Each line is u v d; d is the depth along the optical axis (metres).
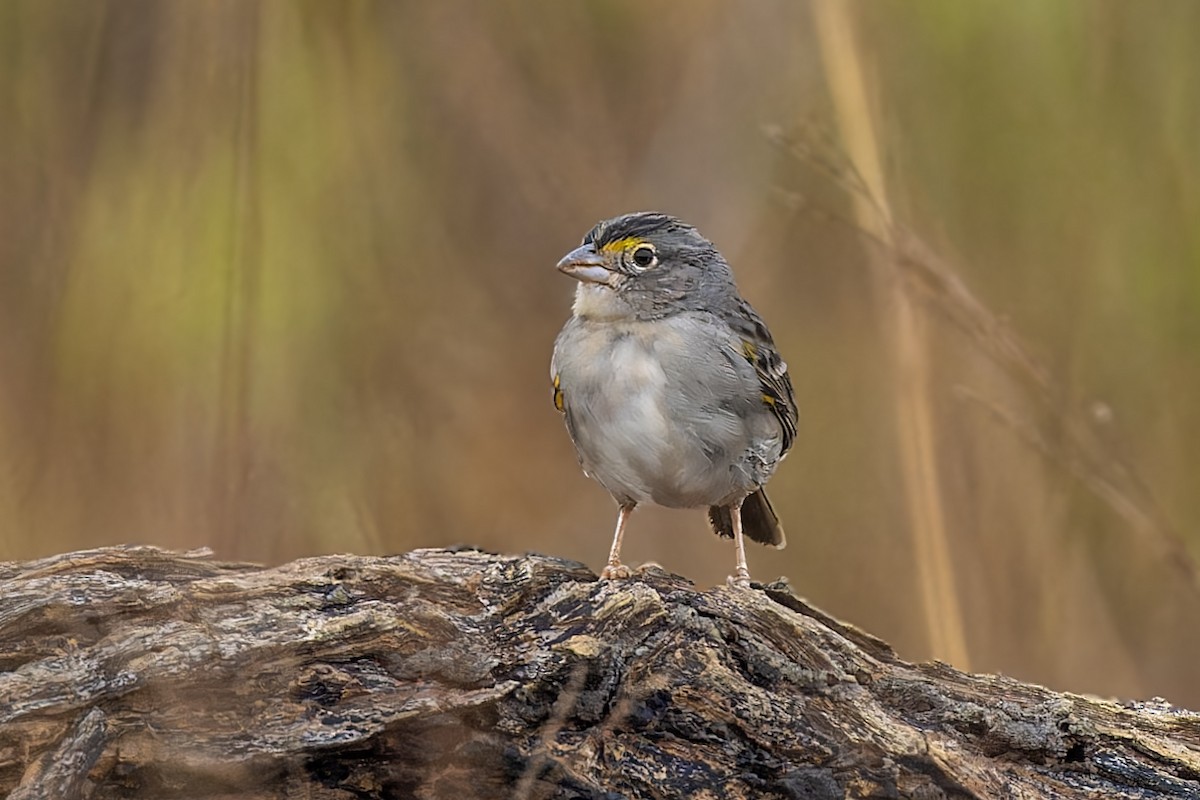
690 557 13.62
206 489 11.38
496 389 14.05
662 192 14.53
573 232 14.54
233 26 12.62
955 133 13.93
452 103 14.89
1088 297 13.54
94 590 6.53
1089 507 12.86
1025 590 12.33
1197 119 13.73
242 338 11.56
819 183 14.44
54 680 6.22
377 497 12.75
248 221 11.94
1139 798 6.95
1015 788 6.86
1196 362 13.48
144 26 12.97
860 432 13.70
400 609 6.80
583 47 15.21
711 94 14.72
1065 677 12.15
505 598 7.09
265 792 6.47
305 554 11.43
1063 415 11.24
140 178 12.68
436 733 6.59
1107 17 13.81
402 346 13.93
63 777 6.10
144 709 6.37
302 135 13.95
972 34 13.94
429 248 14.53
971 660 11.85
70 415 11.82
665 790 6.66
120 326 12.20
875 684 7.04
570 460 13.99
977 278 13.60
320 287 13.64
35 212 12.55
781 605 7.18
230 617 6.62
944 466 12.41
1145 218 13.67
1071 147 13.80
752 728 6.78
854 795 6.77
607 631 6.80
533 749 6.61
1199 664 12.63
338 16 14.33
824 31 12.10
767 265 14.41
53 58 13.00
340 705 6.53
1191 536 13.09
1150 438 13.40
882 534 13.31
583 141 14.78
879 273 11.94
